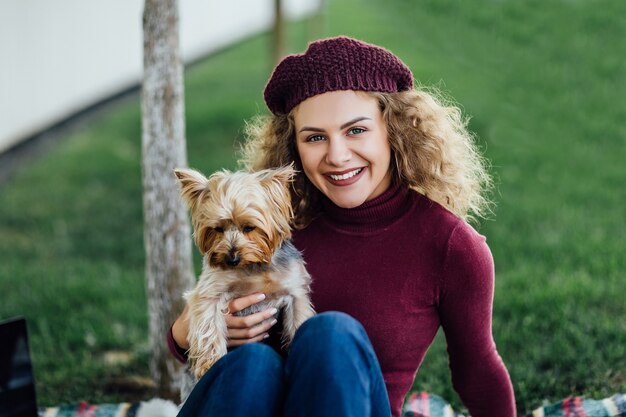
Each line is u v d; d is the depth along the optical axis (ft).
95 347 14.66
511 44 39.93
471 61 37.88
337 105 7.26
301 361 6.38
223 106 33.19
